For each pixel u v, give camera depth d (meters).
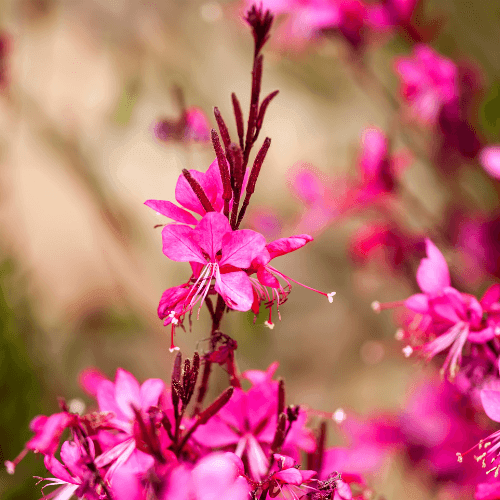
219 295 0.57
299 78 1.28
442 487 0.66
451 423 0.66
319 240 1.22
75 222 1.12
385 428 0.67
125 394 0.57
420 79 0.72
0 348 0.74
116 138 1.22
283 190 1.19
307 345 1.17
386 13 0.73
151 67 1.23
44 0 1.21
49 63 1.20
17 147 1.14
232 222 0.57
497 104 0.94
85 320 1.02
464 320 0.59
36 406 0.74
